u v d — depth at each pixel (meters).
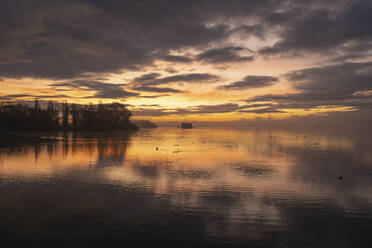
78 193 16.56
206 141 67.19
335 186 18.86
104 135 97.31
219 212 13.38
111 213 13.06
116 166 26.75
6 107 117.12
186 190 17.55
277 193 17.00
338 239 10.45
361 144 56.56
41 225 11.52
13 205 14.20
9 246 9.59
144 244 9.87
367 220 12.45
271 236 10.66
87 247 9.58
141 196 16.05
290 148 47.72
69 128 138.00
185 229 11.23
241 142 63.59
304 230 11.28
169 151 41.72
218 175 22.45
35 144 52.12
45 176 21.62
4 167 25.72
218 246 9.77
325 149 45.69
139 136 94.06
